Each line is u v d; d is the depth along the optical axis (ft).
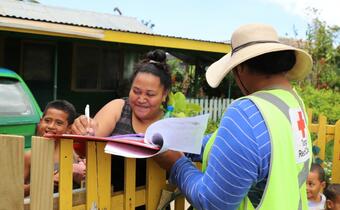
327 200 12.09
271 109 5.66
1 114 15.02
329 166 18.33
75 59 38.88
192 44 37.42
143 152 5.86
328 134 17.24
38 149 5.72
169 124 5.85
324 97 38.45
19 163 5.62
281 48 5.79
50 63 37.63
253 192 5.67
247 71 6.15
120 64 41.91
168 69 7.51
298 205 5.72
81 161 7.48
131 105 7.42
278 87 6.07
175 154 6.27
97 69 40.37
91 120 6.84
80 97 39.55
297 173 5.84
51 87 37.86
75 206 6.07
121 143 5.89
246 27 6.20
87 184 6.15
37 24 27.84
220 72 6.22
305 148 6.08
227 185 5.34
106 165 6.38
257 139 5.41
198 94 47.16
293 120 5.88
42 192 5.70
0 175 5.72
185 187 5.91
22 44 35.76
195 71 48.11
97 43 39.91
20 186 5.65
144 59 7.54
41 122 9.13
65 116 8.98
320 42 53.57
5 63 34.96
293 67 6.61
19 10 35.83
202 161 6.72
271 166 5.46
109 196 6.45
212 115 41.63
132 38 33.17
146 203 7.08
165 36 35.24
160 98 7.35
